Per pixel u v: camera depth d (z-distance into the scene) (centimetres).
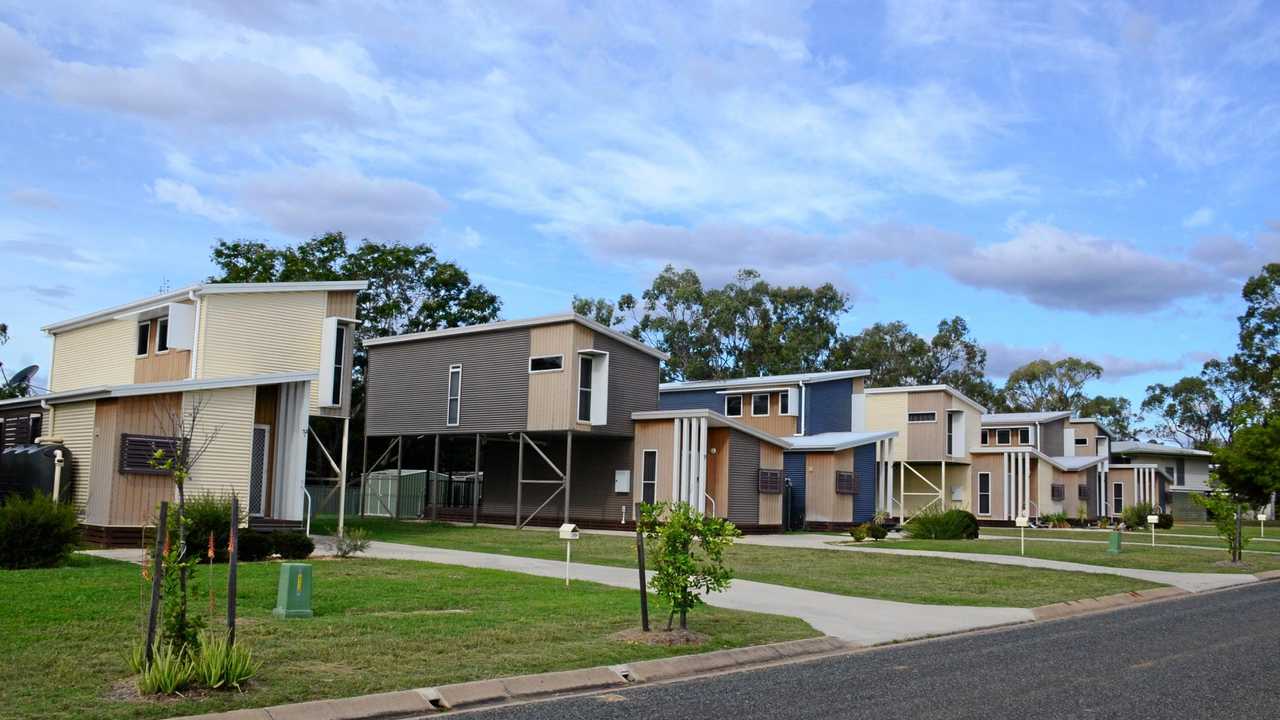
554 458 3341
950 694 862
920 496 4462
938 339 7156
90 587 1277
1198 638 1223
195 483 1988
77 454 2031
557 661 948
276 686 800
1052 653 1102
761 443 3228
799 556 2208
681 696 855
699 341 6350
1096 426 5525
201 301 2278
